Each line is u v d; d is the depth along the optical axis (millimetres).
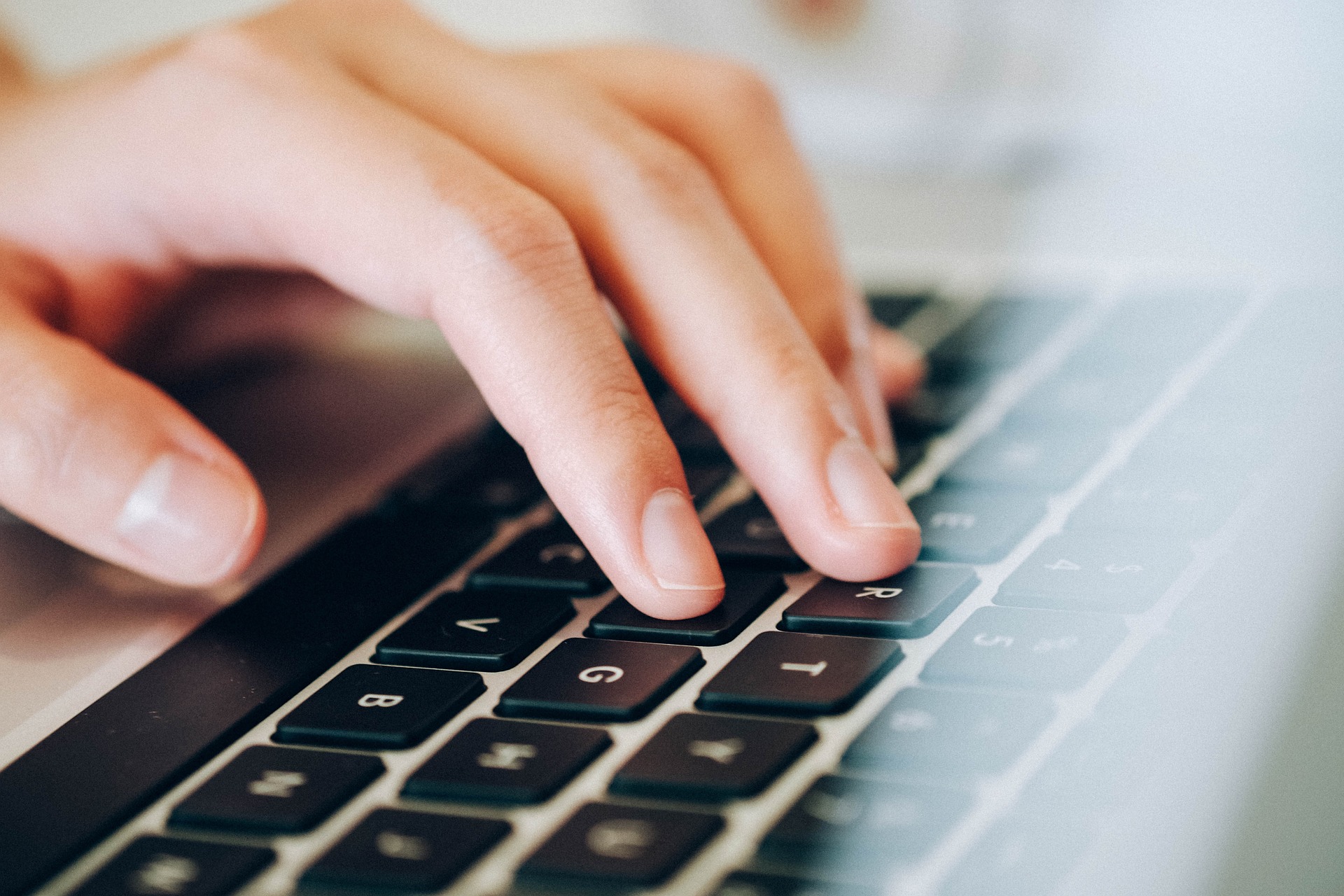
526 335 332
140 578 333
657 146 390
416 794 223
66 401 329
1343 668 218
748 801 207
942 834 190
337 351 513
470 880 199
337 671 273
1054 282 455
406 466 388
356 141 378
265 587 316
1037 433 347
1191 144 622
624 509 298
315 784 228
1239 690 216
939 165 668
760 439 323
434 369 481
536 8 896
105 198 444
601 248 373
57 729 256
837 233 554
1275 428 321
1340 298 400
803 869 190
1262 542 266
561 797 217
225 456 330
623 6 848
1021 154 648
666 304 359
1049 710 218
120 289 462
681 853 194
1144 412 347
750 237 437
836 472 305
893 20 721
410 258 354
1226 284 426
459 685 259
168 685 269
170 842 218
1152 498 295
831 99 725
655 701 243
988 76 699
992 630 249
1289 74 633
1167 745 203
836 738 222
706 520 331
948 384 396
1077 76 682
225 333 521
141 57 504
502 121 406
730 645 262
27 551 357
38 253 449
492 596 300
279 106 401
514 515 346
